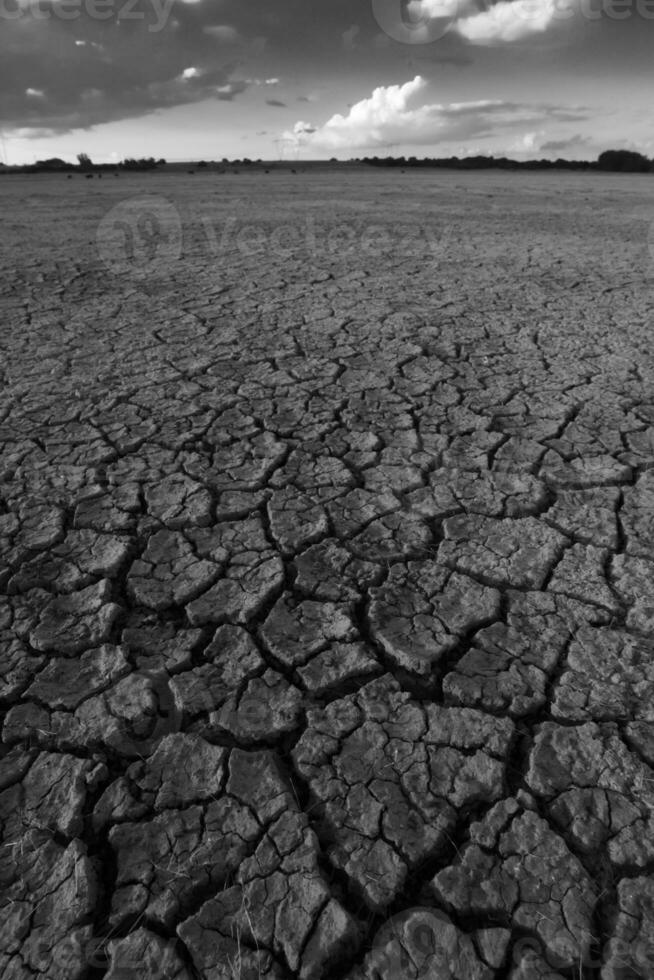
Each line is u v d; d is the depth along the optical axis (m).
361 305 5.47
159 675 1.97
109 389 3.85
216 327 4.95
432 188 18.91
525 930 1.35
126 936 1.37
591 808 1.57
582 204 14.27
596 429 3.33
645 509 2.68
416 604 2.22
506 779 1.66
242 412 3.56
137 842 1.53
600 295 5.82
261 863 1.48
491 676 1.93
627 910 1.38
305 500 2.79
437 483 2.91
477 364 4.17
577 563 2.39
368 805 1.59
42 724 1.82
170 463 3.07
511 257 7.61
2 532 2.58
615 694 1.86
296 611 2.20
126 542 2.51
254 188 18.98
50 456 3.12
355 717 1.82
